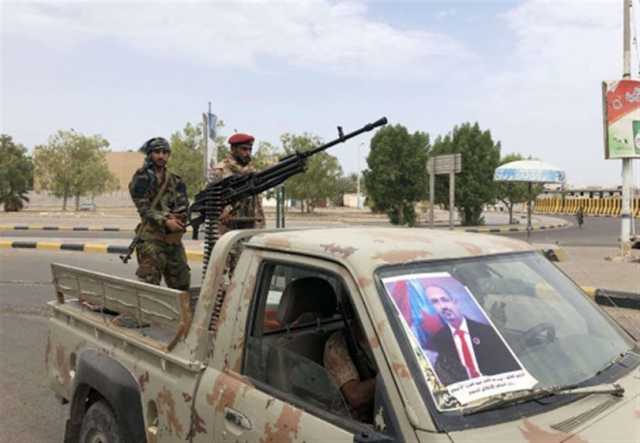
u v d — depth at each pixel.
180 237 5.31
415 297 2.11
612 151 13.78
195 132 36.00
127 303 3.24
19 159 48.50
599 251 16.80
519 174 20.33
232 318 2.56
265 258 2.53
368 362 2.48
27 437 4.54
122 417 2.92
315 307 2.81
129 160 90.69
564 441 1.81
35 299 9.88
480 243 2.60
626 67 13.62
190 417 2.59
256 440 2.25
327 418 2.08
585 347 2.38
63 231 25.20
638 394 2.16
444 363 1.97
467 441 1.75
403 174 33.19
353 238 2.46
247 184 4.62
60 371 3.83
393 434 1.85
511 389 1.99
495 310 2.25
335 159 42.88
